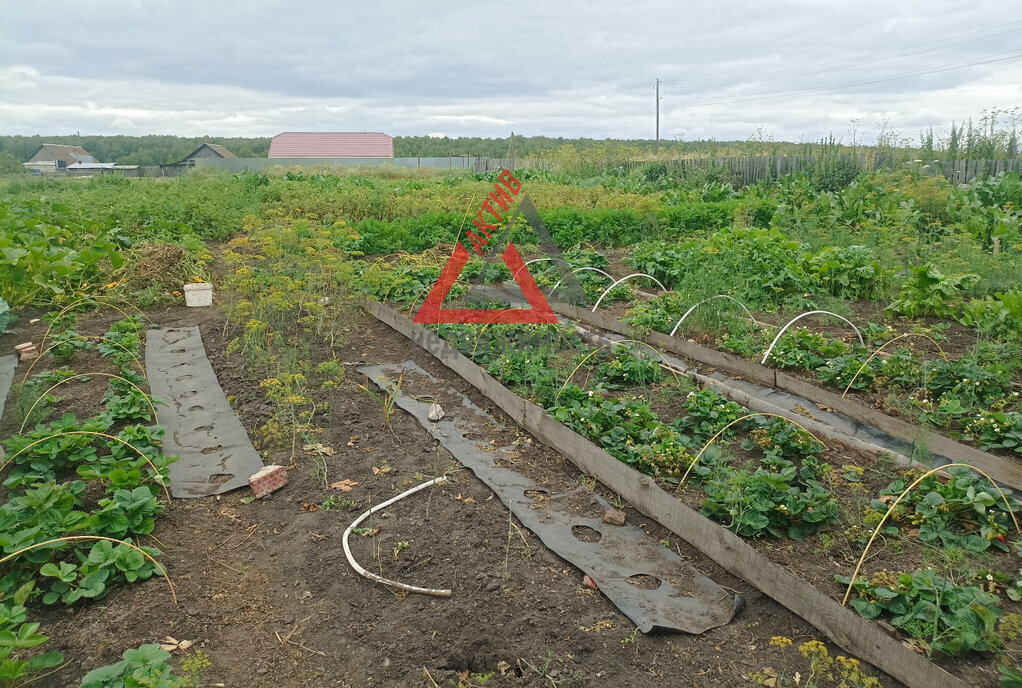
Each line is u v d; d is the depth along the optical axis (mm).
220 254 13312
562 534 4418
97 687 2996
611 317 8859
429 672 3332
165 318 9109
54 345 7133
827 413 6074
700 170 24953
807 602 3578
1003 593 3697
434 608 3771
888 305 9375
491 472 5211
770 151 27281
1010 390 6160
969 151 20000
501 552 4254
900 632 3391
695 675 3291
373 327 8992
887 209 14781
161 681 3025
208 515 4715
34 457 4953
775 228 11758
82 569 3793
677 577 3984
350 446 5691
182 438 5707
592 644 3480
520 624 3637
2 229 10984
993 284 9375
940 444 5176
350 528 4473
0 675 2902
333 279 10086
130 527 4270
